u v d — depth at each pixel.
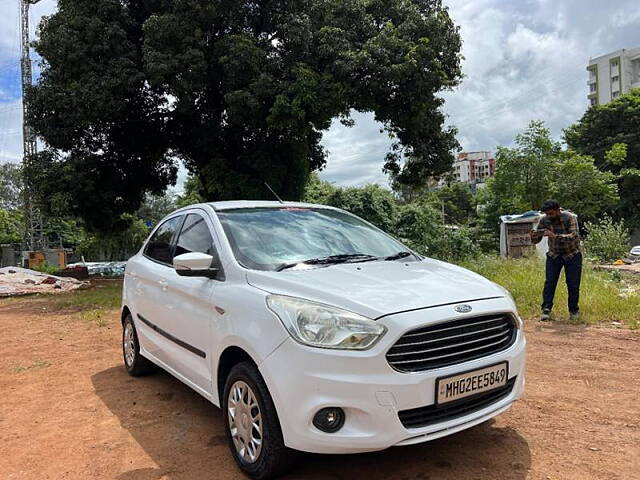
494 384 2.92
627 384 4.39
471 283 3.28
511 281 9.20
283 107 13.96
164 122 18.38
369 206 19.94
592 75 85.94
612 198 29.27
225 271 3.49
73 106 14.48
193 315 3.65
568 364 5.01
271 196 17.03
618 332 6.22
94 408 4.33
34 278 17.09
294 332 2.72
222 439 3.58
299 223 4.18
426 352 2.71
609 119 38.91
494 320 3.03
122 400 4.50
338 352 2.61
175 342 4.00
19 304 11.87
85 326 8.22
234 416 3.11
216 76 15.88
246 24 15.88
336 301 2.81
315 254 3.76
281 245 3.77
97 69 14.77
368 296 2.85
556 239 6.86
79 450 3.51
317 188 24.89
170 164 20.75
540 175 28.67
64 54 14.70
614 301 7.41
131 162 19.20
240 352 3.16
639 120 37.50
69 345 6.86
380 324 2.64
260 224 4.00
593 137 39.94
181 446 3.49
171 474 3.09
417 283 3.14
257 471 2.89
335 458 3.16
